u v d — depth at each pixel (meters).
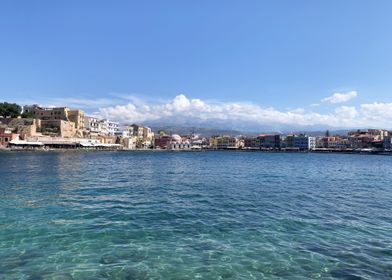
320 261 14.24
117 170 62.38
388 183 46.34
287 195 32.28
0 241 16.38
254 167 80.12
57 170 58.72
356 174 63.53
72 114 192.62
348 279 12.61
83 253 14.92
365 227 19.83
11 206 24.81
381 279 12.62
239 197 30.55
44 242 16.31
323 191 36.12
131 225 19.59
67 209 23.86
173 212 23.39
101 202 26.94
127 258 14.41
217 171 64.62
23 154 123.75
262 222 20.69
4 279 12.36
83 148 178.38
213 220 21.11
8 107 174.00
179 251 15.27
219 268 13.48
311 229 19.20
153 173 57.34
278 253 15.12
